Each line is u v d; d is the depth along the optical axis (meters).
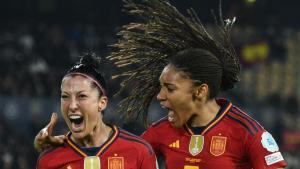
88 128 5.89
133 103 6.80
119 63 6.75
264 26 30.92
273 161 6.22
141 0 6.75
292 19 32.25
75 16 31.30
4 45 28.41
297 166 24.81
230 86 6.62
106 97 6.02
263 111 26.62
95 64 5.97
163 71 6.17
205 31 6.45
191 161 6.32
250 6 29.47
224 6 28.91
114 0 30.72
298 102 28.88
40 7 31.59
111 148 5.96
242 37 30.22
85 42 28.77
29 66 27.08
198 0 29.20
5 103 24.45
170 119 6.29
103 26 30.31
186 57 6.11
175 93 6.08
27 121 24.39
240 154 6.27
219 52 6.42
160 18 6.55
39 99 24.75
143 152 6.00
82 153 5.94
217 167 6.22
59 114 24.64
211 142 6.27
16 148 22.48
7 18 31.34
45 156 6.02
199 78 6.11
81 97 5.82
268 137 6.29
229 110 6.37
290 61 30.64
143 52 6.66
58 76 26.23
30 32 29.45
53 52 28.31
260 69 30.12
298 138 25.92
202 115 6.30
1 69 26.64
